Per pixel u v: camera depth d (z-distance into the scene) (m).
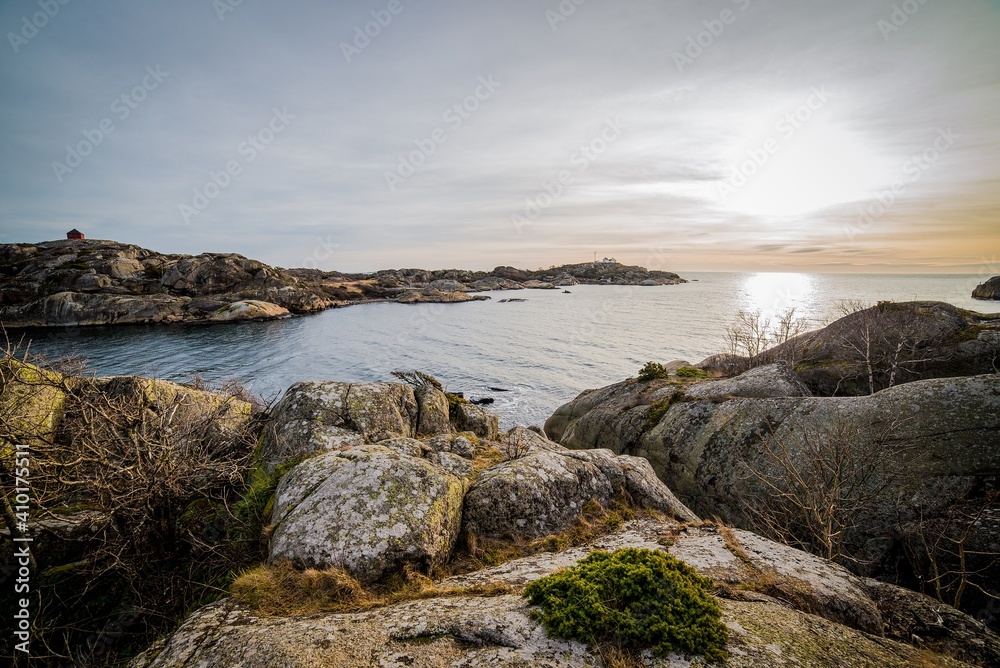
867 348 14.15
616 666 3.78
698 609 4.25
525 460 8.39
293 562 5.79
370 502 6.51
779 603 4.98
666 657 3.84
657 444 13.95
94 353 49.12
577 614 4.24
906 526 8.30
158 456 6.53
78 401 6.62
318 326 77.69
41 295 75.31
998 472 8.05
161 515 6.62
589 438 17.98
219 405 9.17
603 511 8.11
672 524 7.61
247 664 3.97
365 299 137.00
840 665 3.87
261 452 9.24
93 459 6.14
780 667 3.71
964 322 14.15
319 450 9.16
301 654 4.02
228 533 7.19
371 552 5.87
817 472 9.22
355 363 48.72
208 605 5.27
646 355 51.03
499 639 4.20
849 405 10.45
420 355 53.41
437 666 3.92
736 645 3.96
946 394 9.24
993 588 7.04
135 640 5.99
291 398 10.56
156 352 51.50
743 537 6.80
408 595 5.41
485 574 5.94
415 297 129.62
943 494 8.29
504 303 126.69
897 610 5.18
